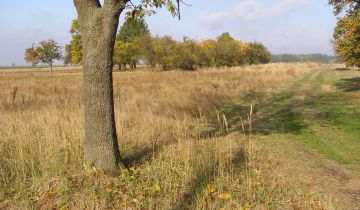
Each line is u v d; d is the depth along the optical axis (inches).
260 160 294.2
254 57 3174.2
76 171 246.4
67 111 410.9
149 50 2245.3
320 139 387.9
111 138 241.0
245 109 606.2
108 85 237.9
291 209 207.3
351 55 912.3
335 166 295.0
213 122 471.5
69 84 984.9
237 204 207.0
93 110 237.3
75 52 2182.6
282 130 431.8
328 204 210.7
